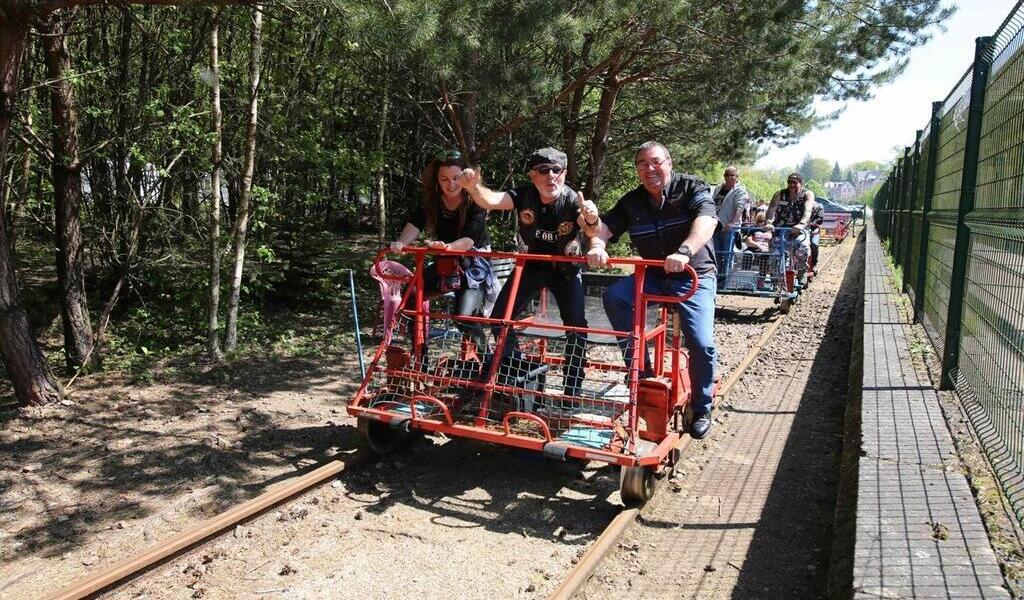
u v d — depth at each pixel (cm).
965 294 560
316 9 800
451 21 684
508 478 525
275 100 1180
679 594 382
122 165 961
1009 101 481
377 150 1181
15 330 633
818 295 1438
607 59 963
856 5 1189
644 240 519
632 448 443
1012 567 320
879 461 436
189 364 808
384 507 473
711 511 479
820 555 420
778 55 1045
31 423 609
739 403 711
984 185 538
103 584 358
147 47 977
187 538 399
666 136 1585
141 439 577
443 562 405
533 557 415
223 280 1009
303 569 392
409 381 532
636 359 464
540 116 1358
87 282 1111
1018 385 415
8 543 417
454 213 580
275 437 590
